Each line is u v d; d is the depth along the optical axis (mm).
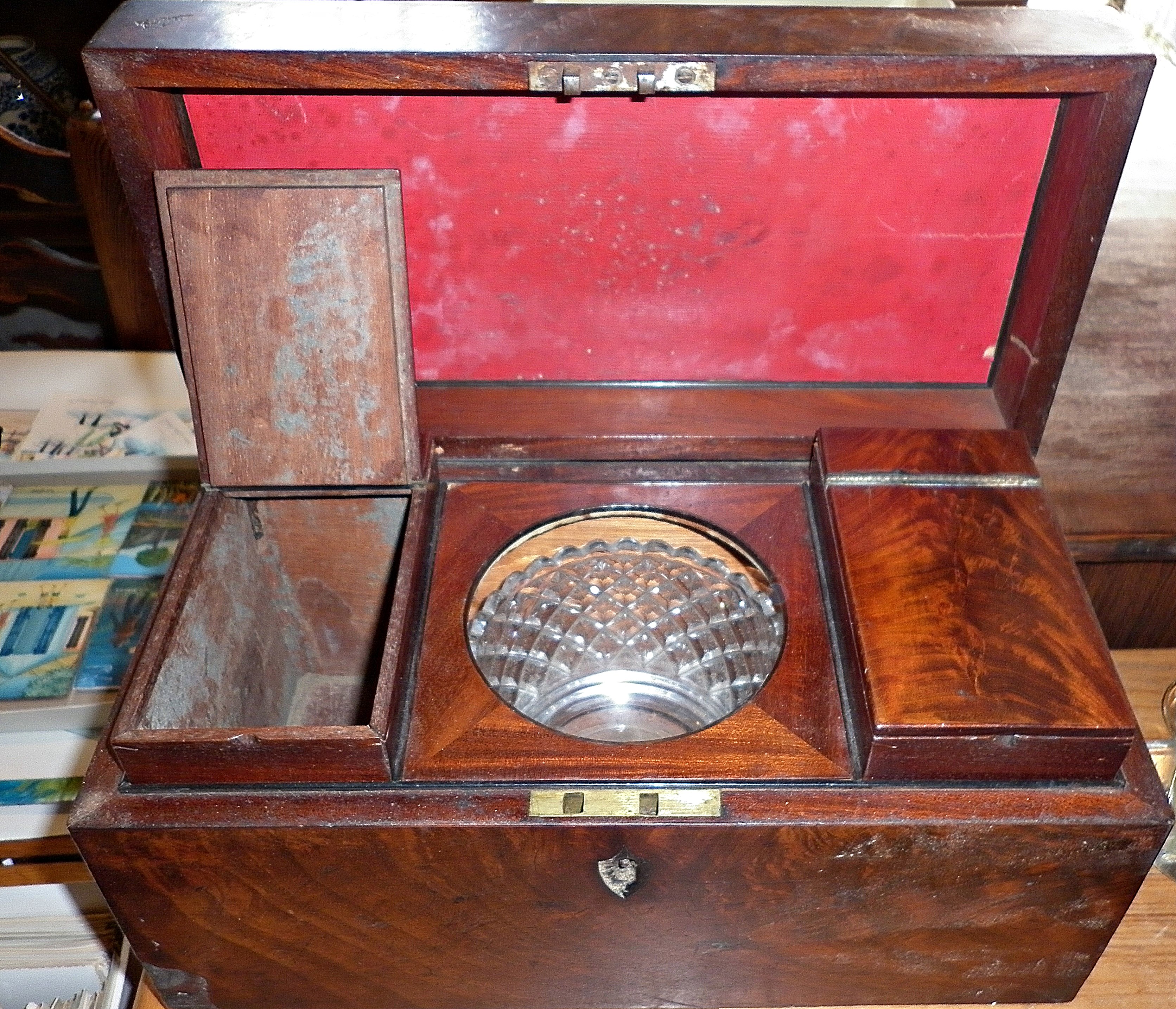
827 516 971
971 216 1008
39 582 1312
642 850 790
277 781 800
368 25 871
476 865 804
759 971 901
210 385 956
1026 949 875
